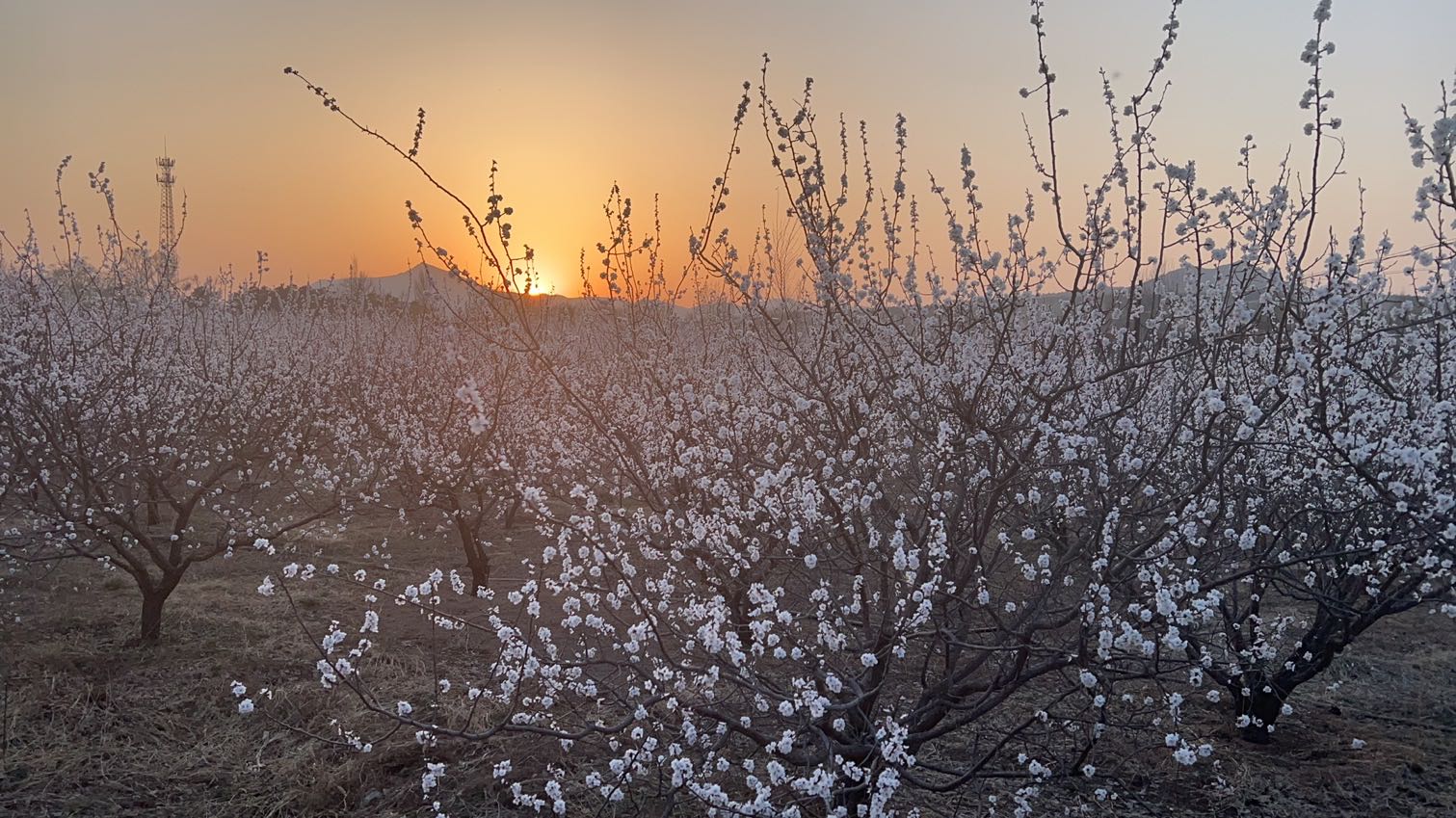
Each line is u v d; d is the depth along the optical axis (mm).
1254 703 5027
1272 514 4414
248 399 9453
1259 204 3885
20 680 5352
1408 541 3654
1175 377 4895
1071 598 3836
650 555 3842
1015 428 3529
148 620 6141
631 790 4055
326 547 8992
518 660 3254
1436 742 5051
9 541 6617
